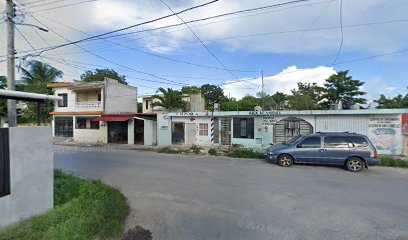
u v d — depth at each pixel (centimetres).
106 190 586
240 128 1655
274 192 618
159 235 389
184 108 2662
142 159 1192
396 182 727
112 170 908
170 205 527
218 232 398
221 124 1716
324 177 791
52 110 2470
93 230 377
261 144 1568
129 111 2606
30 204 431
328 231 400
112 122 2212
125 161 1124
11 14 859
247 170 907
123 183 712
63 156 1289
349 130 1350
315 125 1428
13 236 349
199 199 565
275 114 1515
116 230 385
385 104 2750
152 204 533
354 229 407
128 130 2045
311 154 958
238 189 646
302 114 1445
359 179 766
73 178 706
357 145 920
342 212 482
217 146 1662
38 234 355
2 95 411
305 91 3578
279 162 1002
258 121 1584
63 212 436
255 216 463
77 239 342
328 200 555
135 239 375
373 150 901
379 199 563
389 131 1269
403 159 1116
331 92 2742
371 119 1303
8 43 860
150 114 2089
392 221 439
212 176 803
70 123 2423
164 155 1359
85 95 2466
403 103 2681
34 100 479
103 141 2188
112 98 2344
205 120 1766
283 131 1510
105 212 438
